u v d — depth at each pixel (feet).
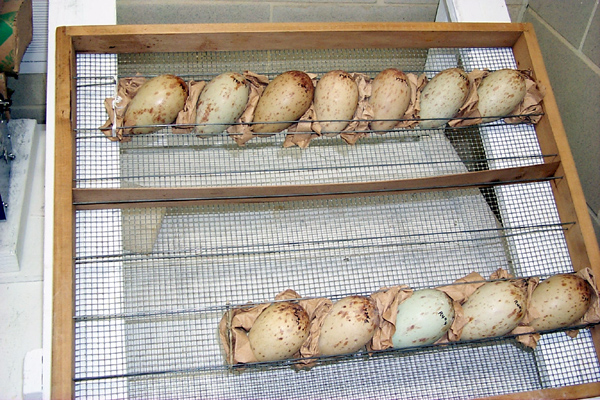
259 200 2.90
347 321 2.64
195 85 2.93
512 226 3.03
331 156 3.27
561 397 2.66
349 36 2.99
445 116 3.03
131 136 2.91
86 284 2.69
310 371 2.82
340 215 3.22
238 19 3.54
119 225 2.78
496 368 2.93
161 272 2.98
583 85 3.26
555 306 2.77
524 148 3.13
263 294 2.87
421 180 2.85
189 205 2.89
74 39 2.84
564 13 3.35
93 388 2.60
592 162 3.26
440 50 3.31
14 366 2.94
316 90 2.93
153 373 2.60
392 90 2.94
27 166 3.26
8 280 3.10
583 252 2.90
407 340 2.70
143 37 2.86
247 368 2.77
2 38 3.10
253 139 3.18
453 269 3.13
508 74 3.03
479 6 3.21
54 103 2.77
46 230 2.66
